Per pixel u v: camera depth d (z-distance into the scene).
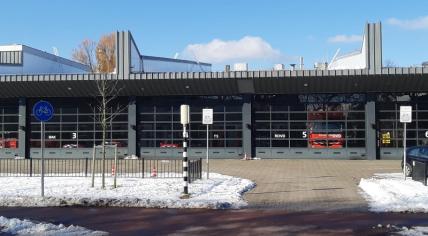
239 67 36.41
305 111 36.34
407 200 13.98
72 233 9.95
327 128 36.09
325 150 36.03
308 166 29.30
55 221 11.49
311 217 11.90
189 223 11.12
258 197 15.62
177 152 37.28
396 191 16.00
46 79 35.78
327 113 36.16
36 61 44.56
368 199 15.02
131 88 36.09
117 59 35.38
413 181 19.05
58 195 15.07
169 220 11.50
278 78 34.19
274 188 18.08
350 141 35.88
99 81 33.56
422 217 11.89
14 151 38.69
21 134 38.47
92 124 38.19
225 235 9.80
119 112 37.47
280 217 11.89
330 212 12.67
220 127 36.97
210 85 35.47
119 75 35.03
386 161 33.62
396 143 35.41
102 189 16.70
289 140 36.44
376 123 35.56
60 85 36.31
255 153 36.69
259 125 36.72
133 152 37.31
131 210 12.99
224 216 12.03
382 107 35.62
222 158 36.81
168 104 37.56
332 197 15.55
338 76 33.47
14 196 14.86
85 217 11.99
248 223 11.09
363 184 18.47
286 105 36.50
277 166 29.41
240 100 36.72
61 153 38.38
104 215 12.26
